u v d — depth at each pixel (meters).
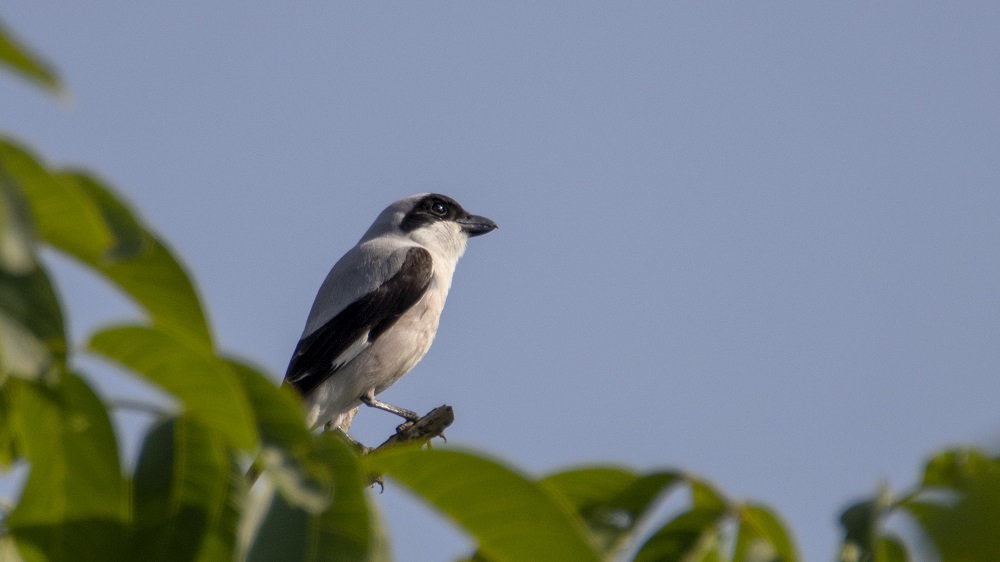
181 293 2.80
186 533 2.94
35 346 2.47
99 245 2.67
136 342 2.73
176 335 2.70
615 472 3.23
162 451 2.95
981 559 2.34
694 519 3.15
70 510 2.97
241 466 3.01
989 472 2.39
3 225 2.21
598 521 3.12
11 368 2.41
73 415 2.90
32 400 2.92
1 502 3.46
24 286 2.48
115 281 2.79
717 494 3.13
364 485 2.73
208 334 2.84
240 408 2.75
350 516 2.69
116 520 2.96
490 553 2.89
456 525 2.87
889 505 2.89
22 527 2.97
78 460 2.96
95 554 2.96
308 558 2.62
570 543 2.81
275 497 2.72
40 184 2.56
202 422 2.83
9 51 2.01
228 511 2.96
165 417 3.00
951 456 3.00
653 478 3.14
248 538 2.66
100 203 2.72
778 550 3.07
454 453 2.81
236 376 2.85
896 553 2.93
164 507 2.95
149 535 2.94
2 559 2.98
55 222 2.63
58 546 2.97
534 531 2.83
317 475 2.72
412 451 2.81
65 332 2.54
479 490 2.83
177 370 2.76
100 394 2.90
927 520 2.46
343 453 2.77
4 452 3.50
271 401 2.83
